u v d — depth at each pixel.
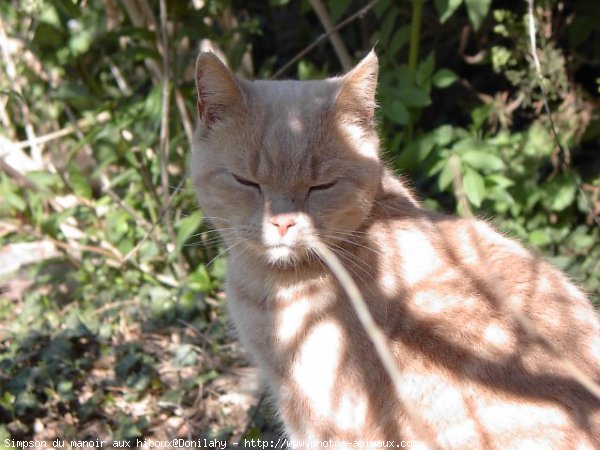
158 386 1.00
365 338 0.83
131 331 1.08
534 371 0.81
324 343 0.83
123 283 1.13
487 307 0.83
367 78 0.84
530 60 1.13
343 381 0.83
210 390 1.00
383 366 0.83
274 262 0.84
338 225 0.84
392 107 1.06
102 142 1.14
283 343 0.84
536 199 1.14
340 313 0.83
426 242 0.85
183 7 1.09
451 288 0.84
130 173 1.12
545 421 0.80
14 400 0.97
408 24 1.23
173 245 1.09
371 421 0.83
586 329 0.84
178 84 1.11
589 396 0.81
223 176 0.85
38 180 1.13
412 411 0.70
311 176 0.83
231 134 0.85
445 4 1.02
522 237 1.12
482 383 0.81
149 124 1.12
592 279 1.09
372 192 0.85
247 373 1.02
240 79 0.86
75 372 1.01
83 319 1.08
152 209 1.12
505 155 1.15
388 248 0.84
